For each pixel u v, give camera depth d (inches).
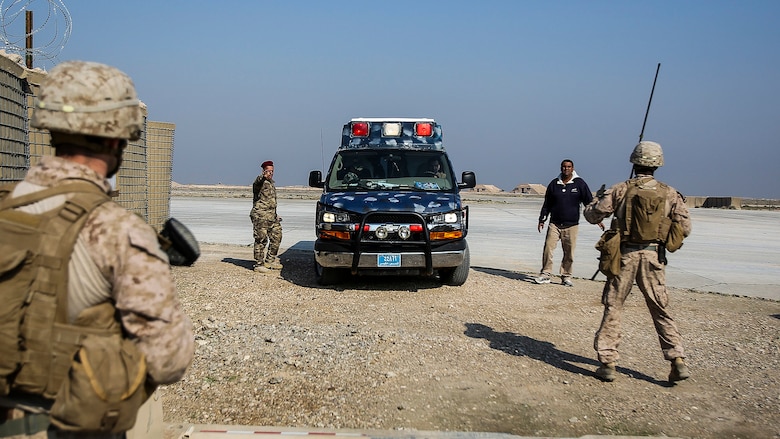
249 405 181.2
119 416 69.8
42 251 69.7
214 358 220.1
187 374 203.3
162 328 73.5
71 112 73.7
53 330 70.2
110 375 68.4
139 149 406.9
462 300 344.2
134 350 72.5
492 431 172.6
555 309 331.9
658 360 246.5
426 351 240.8
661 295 213.6
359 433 158.7
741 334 291.6
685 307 350.6
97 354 69.1
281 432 155.5
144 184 414.9
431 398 193.6
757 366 241.8
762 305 362.0
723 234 823.1
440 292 364.8
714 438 174.1
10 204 72.3
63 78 74.7
